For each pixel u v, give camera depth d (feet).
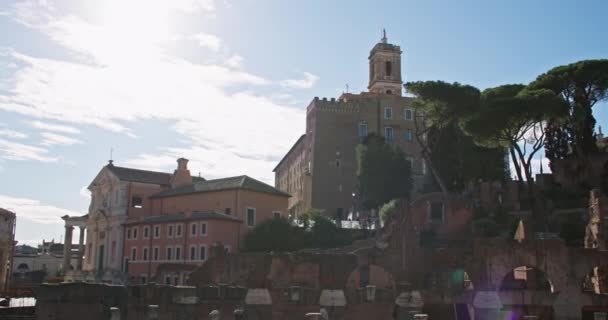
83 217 460.55
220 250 256.52
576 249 209.36
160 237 354.74
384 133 473.67
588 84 311.68
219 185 366.22
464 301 201.05
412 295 162.50
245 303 145.38
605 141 380.37
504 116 272.31
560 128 340.39
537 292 206.28
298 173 523.70
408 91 311.06
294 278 204.95
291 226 321.93
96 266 414.41
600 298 206.18
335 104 474.08
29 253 635.66
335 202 457.68
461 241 276.21
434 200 300.20
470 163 351.05
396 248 218.79
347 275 209.26
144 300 137.90
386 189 375.04
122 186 403.75
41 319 131.03
